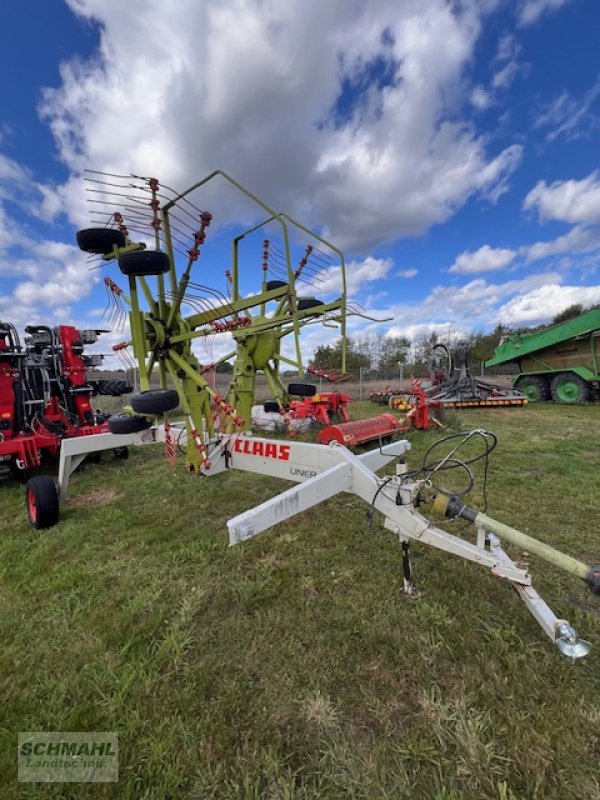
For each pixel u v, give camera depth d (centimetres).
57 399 650
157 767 167
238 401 679
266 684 208
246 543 357
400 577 296
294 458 316
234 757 171
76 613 269
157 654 228
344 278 448
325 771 164
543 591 277
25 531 412
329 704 195
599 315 1322
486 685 201
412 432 827
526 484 496
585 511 411
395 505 261
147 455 710
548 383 1511
